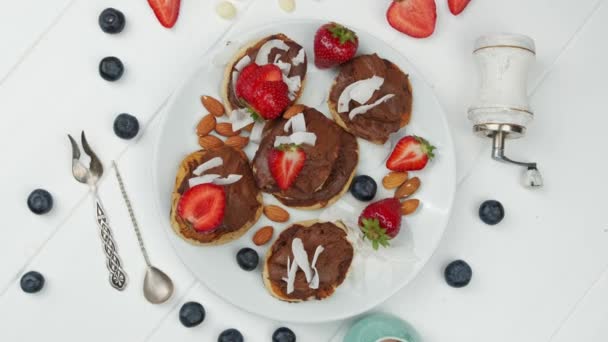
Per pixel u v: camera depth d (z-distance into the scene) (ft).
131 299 2.77
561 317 2.92
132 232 2.77
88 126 2.76
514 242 2.91
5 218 2.74
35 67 2.75
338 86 2.74
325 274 2.68
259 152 2.67
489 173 2.90
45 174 2.75
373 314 2.81
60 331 2.75
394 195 2.79
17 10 2.75
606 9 2.93
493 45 2.74
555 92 2.93
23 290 2.71
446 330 2.88
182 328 2.78
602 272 2.92
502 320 2.90
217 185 2.60
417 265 2.74
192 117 2.70
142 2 2.77
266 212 2.72
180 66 2.79
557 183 2.93
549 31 2.93
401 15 2.82
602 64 2.93
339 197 2.74
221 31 2.81
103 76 2.72
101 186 2.76
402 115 2.73
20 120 2.74
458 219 2.89
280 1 2.82
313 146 2.66
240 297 2.68
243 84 2.63
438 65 2.88
